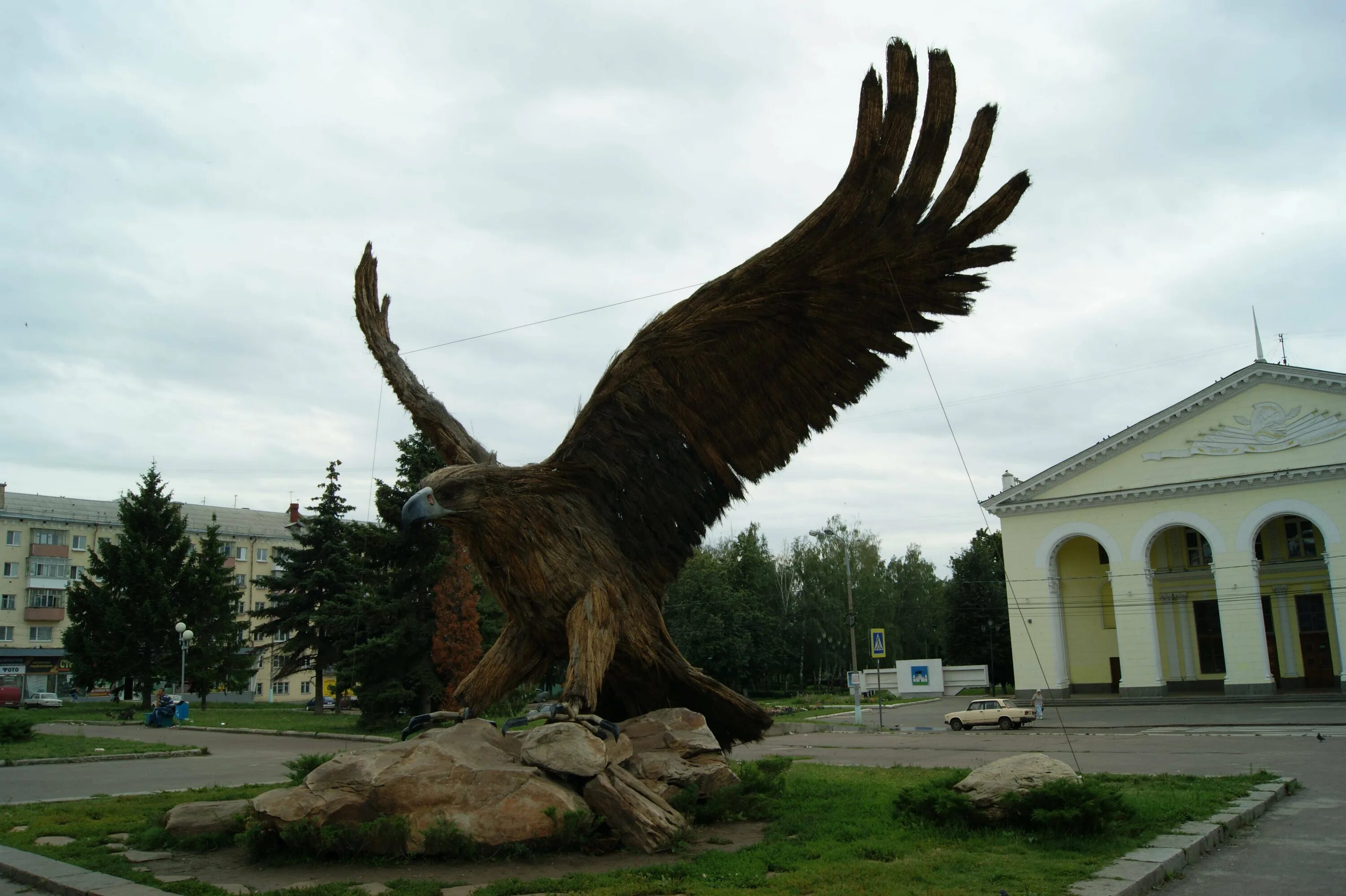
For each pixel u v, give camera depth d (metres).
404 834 7.48
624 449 8.84
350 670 27.62
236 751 21.30
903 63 7.26
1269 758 17.81
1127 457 45.91
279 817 7.71
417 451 28.81
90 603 40.81
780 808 10.27
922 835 8.59
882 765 17.77
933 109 7.37
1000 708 32.03
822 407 8.61
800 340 8.29
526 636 9.36
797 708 48.81
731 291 8.10
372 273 10.62
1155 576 48.34
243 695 68.06
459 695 9.17
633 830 7.89
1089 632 48.75
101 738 24.22
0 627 60.31
